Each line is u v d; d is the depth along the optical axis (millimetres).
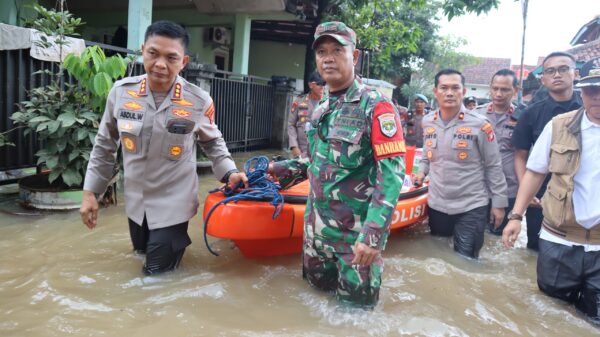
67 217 4371
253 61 17047
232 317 2553
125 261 3307
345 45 2469
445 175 4094
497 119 4906
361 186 2547
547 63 4020
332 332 2438
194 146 3184
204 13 10781
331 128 2564
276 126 11117
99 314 2504
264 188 3180
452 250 4121
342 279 2645
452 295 3051
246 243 3311
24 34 4715
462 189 4031
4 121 4887
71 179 4508
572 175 2887
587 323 2820
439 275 3377
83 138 4379
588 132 2869
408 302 2895
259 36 16188
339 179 2541
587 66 2973
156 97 2984
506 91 4773
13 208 4586
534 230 4391
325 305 2713
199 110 3107
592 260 2869
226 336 2330
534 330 2682
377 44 13352
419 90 23672
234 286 2951
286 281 3061
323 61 2502
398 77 21953
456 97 4023
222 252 3594
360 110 2475
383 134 2381
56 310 2521
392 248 4023
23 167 5137
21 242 3643
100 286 2869
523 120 4180
